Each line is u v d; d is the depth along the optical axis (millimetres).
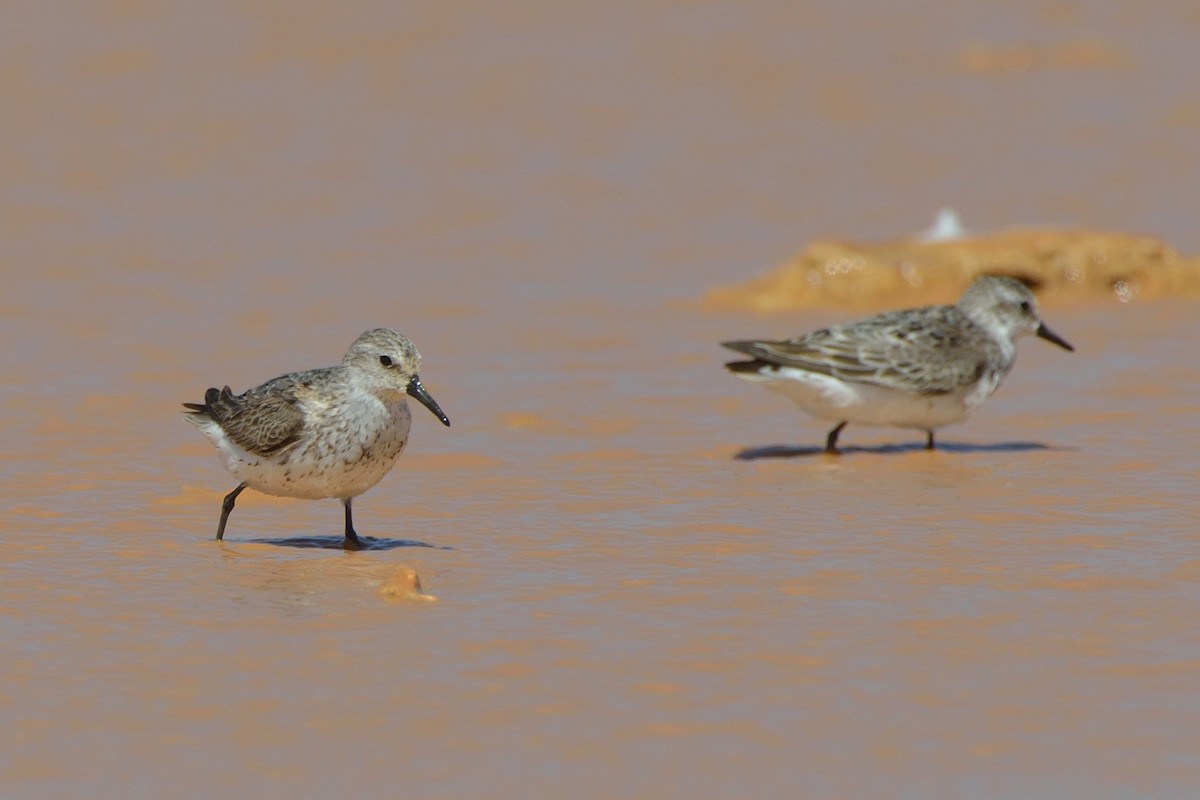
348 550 12594
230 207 32594
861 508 13750
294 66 46500
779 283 24891
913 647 10086
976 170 36125
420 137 39281
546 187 34531
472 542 12805
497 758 8578
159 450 16141
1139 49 49156
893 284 24609
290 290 25391
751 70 46406
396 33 50000
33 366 20125
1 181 34750
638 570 11844
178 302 24406
